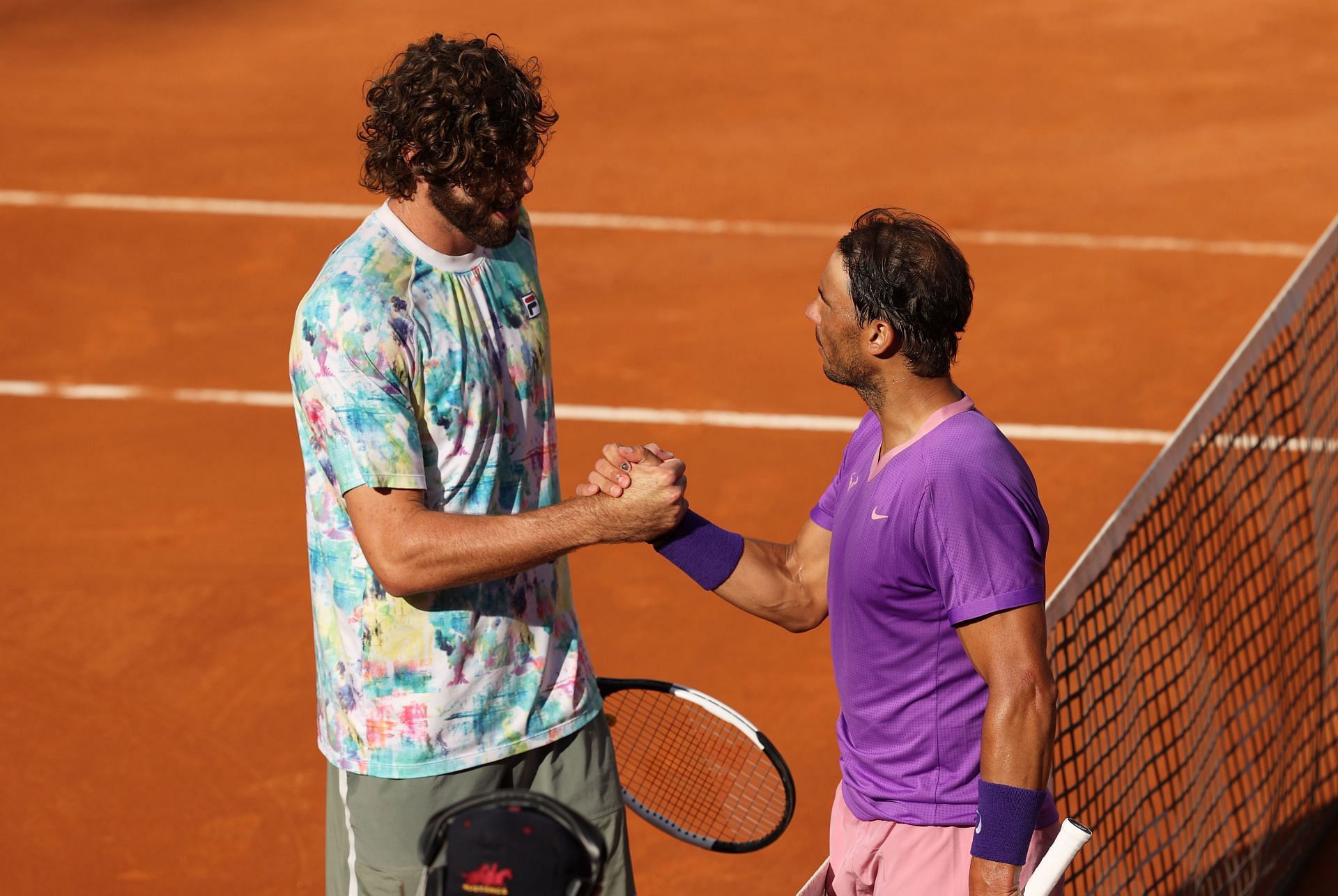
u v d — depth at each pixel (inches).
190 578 1067.3
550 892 242.7
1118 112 2149.4
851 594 450.6
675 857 794.2
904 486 431.2
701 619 1000.9
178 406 1352.1
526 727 475.2
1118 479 1199.6
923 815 456.1
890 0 2704.2
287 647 979.3
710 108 2204.7
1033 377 1391.5
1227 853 729.0
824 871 498.0
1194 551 791.7
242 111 2220.7
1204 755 775.7
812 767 855.7
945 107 2190.0
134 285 1627.7
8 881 773.9
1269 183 1883.6
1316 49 2384.4
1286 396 1070.4
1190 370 1401.3
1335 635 877.2
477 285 454.0
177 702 921.5
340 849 488.7
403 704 460.8
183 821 818.8
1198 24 2527.1
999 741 413.1
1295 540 954.1
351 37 2581.2
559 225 1787.6
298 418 454.3
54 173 1973.4
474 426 451.2
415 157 424.5
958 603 420.2
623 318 1533.0
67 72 2390.5
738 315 1535.4
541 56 2470.5
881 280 428.8
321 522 457.7
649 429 1298.0
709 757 598.2
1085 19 2576.3
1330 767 826.8
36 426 1314.0
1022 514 423.2
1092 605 755.4
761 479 1208.2
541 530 440.1
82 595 1045.2
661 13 2672.2
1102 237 1728.6
